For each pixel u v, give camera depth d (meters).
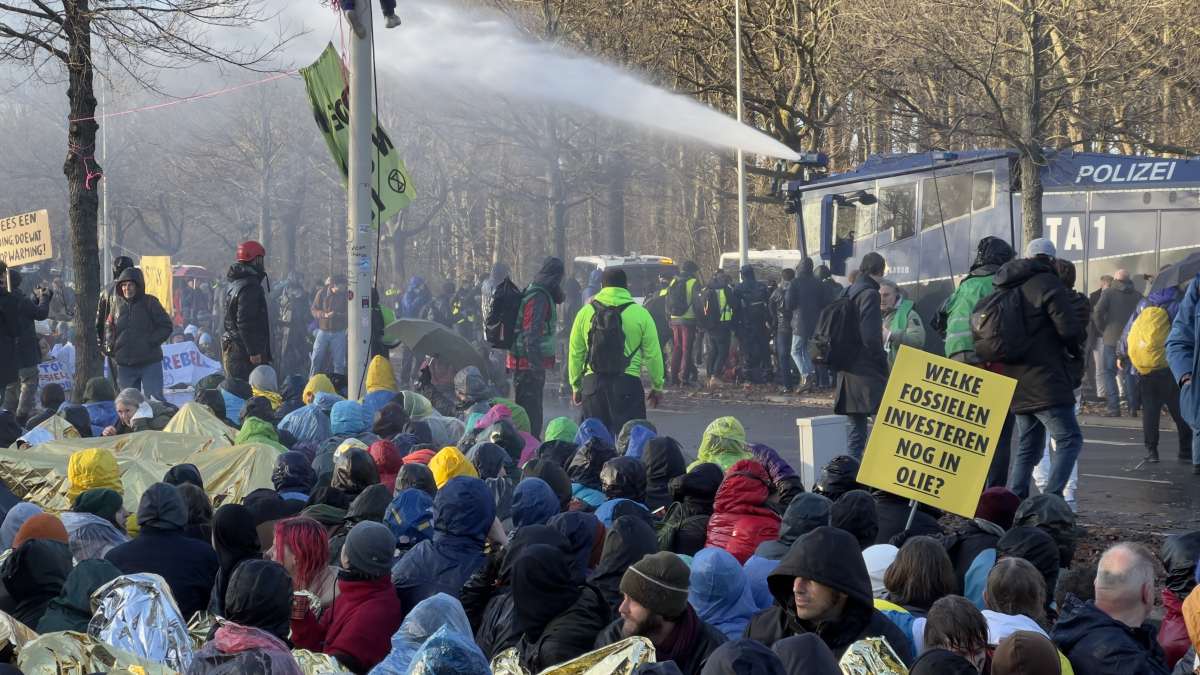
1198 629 4.55
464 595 5.79
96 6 16.83
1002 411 7.00
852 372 12.22
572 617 5.07
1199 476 13.57
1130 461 14.74
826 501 6.43
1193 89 26.23
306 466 8.30
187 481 8.08
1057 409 9.53
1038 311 9.45
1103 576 5.00
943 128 24.62
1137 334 14.23
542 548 5.16
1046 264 9.57
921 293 22.48
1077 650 4.88
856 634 4.71
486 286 21.39
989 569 6.39
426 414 11.75
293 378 12.99
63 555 5.59
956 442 7.04
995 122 22.53
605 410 12.84
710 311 24.75
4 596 5.68
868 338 12.51
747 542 6.70
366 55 12.95
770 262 32.16
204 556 6.40
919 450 7.08
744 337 24.92
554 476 7.77
